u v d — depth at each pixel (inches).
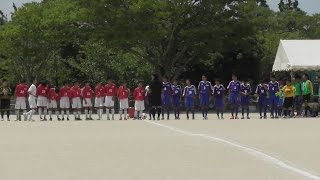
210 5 2107.5
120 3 2097.7
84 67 2436.0
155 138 756.0
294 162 505.4
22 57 2721.5
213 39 2113.7
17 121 1311.5
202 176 429.1
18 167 489.7
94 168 478.3
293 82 1418.6
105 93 1396.4
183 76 2632.9
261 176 426.0
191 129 934.4
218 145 652.7
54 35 2222.0
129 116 1469.0
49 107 1406.3
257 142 684.7
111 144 677.3
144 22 2073.1
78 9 2213.3
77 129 958.4
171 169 468.1
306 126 987.3
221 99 1381.6
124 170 465.4
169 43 2169.0
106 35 2068.2
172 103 1370.6
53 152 599.2
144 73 2369.6
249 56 2645.2
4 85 1438.2
